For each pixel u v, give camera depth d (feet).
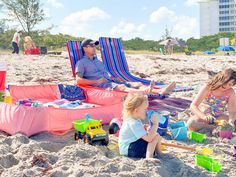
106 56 30.68
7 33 160.97
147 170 12.87
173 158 14.37
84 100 23.98
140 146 14.19
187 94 27.25
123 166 13.08
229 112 18.34
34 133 17.02
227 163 14.11
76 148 14.75
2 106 17.97
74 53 26.89
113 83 25.21
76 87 24.29
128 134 14.44
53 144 15.65
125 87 24.43
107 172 12.81
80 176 12.41
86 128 15.76
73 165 13.39
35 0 158.92
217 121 17.42
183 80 36.76
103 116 18.88
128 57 64.03
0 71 22.20
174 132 16.90
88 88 23.97
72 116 17.78
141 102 14.34
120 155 14.76
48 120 17.37
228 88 18.22
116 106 19.57
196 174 13.01
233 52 131.85
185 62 59.00
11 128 17.02
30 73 39.32
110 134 17.53
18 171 12.97
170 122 19.72
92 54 25.80
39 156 13.75
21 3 157.38
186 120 20.25
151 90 23.27
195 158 14.29
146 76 40.04
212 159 13.64
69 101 22.76
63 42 166.50
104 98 22.86
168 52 121.70
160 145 14.53
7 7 156.97
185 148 15.05
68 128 17.60
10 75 37.17
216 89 18.19
